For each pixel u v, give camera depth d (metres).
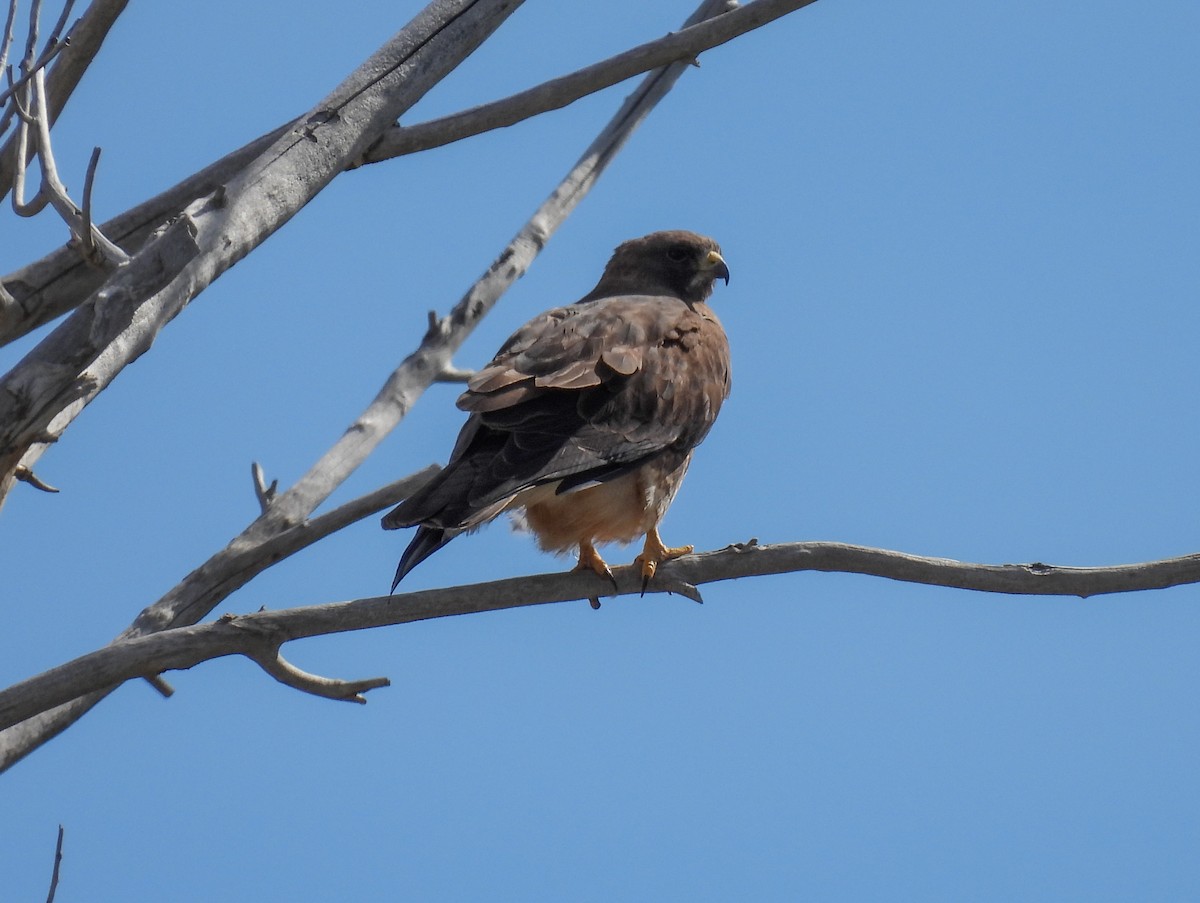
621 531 11.37
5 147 10.48
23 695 8.73
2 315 9.24
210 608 11.36
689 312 12.68
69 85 10.70
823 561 9.92
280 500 12.03
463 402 10.87
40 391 7.96
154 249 8.10
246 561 11.37
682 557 10.52
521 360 11.41
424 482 11.32
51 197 8.56
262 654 9.39
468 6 10.77
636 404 11.38
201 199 9.66
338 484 12.33
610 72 11.30
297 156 10.07
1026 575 9.57
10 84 9.24
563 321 12.14
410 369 13.19
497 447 10.62
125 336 8.91
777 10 11.47
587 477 10.83
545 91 11.12
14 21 9.22
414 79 10.56
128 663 8.99
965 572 9.62
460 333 13.46
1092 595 9.59
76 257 9.45
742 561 10.23
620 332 11.90
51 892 7.99
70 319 8.06
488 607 10.11
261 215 9.75
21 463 10.19
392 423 12.85
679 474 11.76
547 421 10.92
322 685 9.66
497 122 11.06
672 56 11.41
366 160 10.80
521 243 14.02
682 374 11.76
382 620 9.62
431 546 9.70
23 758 10.49
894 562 9.74
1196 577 9.48
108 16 10.51
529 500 10.95
